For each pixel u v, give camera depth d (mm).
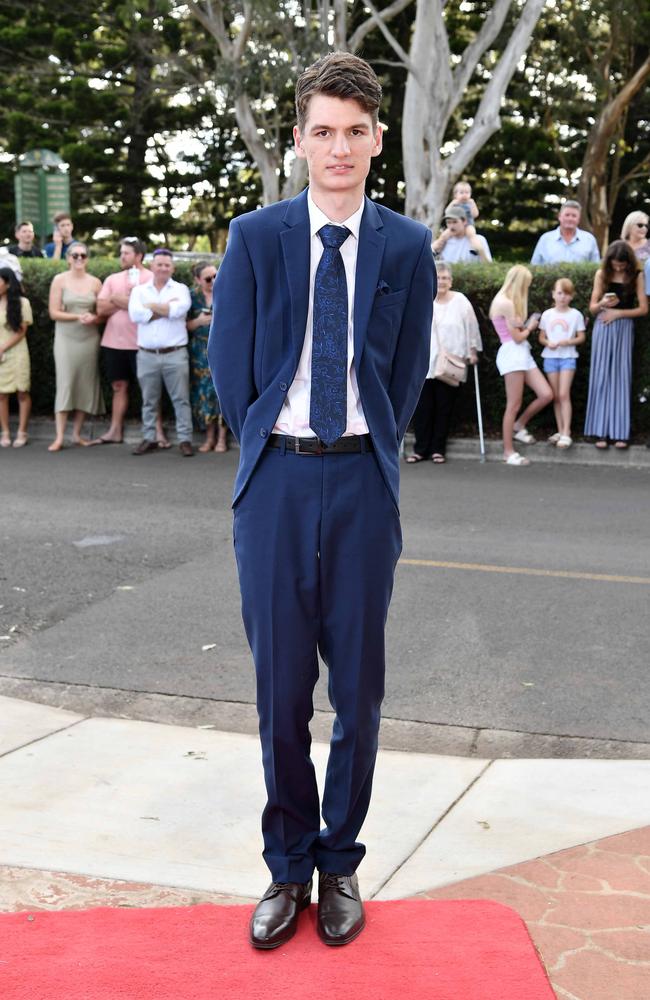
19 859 3396
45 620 5855
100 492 9242
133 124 27188
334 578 2836
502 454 11102
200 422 11289
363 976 2727
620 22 23906
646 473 10328
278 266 2787
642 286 10531
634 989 2703
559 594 6289
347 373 2785
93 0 26344
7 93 26750
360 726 2910
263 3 16391
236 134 27812
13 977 2725
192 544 7461
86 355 11523
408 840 3521
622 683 4945
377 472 2834
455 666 5156
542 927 2973
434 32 15773
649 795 3812
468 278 11328
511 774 4012
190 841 3537
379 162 27250
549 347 10773
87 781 3975
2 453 11281
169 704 4762
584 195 25531
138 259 11500
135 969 2758
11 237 28375
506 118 27453
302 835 3002
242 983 2699
